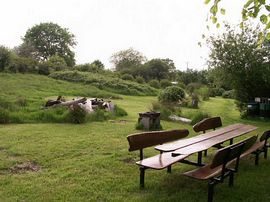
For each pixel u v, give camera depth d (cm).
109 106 1588
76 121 1238
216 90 3988
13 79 2980
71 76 3644
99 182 563
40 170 632
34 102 1655
